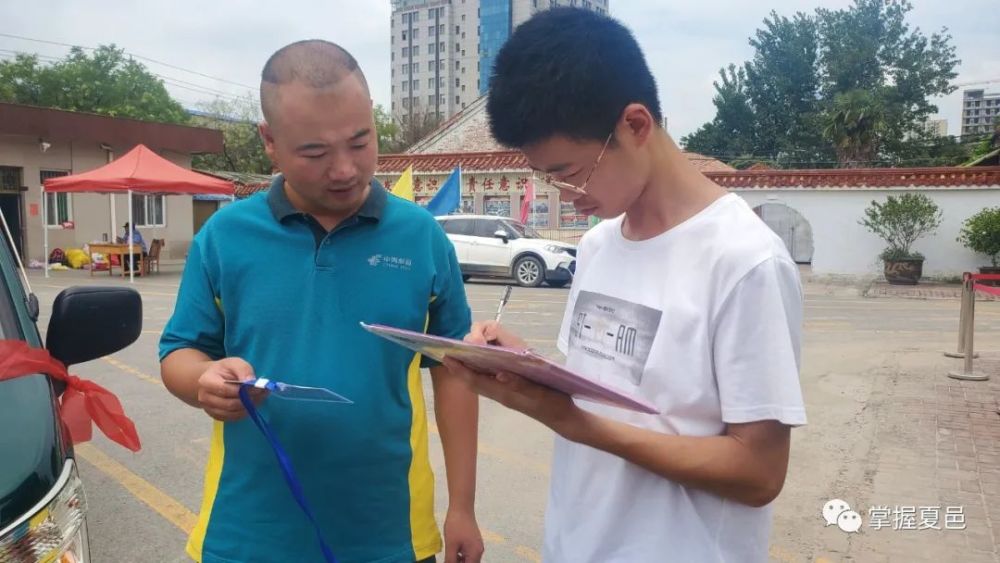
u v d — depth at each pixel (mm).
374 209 1745
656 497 1353
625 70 1278
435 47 93812
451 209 14883
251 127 34375
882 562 3332
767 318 1221
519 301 12117
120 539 3578
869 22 36938
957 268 16594
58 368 1922
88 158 19188
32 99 30391
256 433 1677
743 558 1328
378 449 1714
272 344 1681
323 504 1680
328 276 1704
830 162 38656
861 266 17172
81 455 4656
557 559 1506
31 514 1463
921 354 7773
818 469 4426
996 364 7230
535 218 19438
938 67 35812
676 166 1382
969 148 35344
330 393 1361
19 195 17938
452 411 1900
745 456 1231
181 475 4355
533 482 4328
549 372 1104
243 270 1701
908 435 5047
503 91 1337
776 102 39938
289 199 1737
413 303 1767
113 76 31906
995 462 4520
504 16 88125
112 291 2131
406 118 47781
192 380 1636
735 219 1303
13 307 2127
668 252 1353
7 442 1604
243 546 1678
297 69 1528
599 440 1242
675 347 1298
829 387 6363
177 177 15023
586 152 1318
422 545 1820
